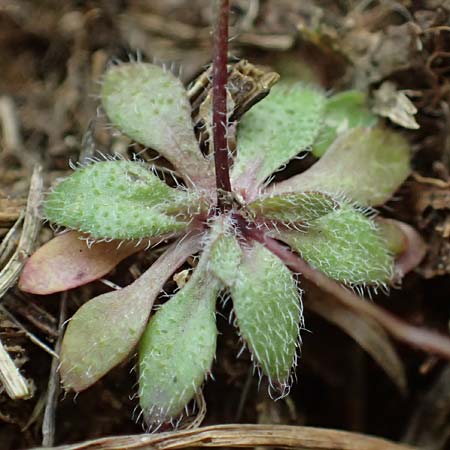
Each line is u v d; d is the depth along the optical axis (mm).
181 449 51
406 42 59
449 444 60
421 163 60
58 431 54
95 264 51
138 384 51
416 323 59
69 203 50
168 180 56
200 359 48
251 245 51
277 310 48
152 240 52
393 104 59
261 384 56
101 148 60
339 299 55
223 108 50
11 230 54
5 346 52
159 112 54
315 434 51
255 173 54
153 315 50
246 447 51
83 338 49
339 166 55
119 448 48
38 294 52
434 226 59
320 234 52
